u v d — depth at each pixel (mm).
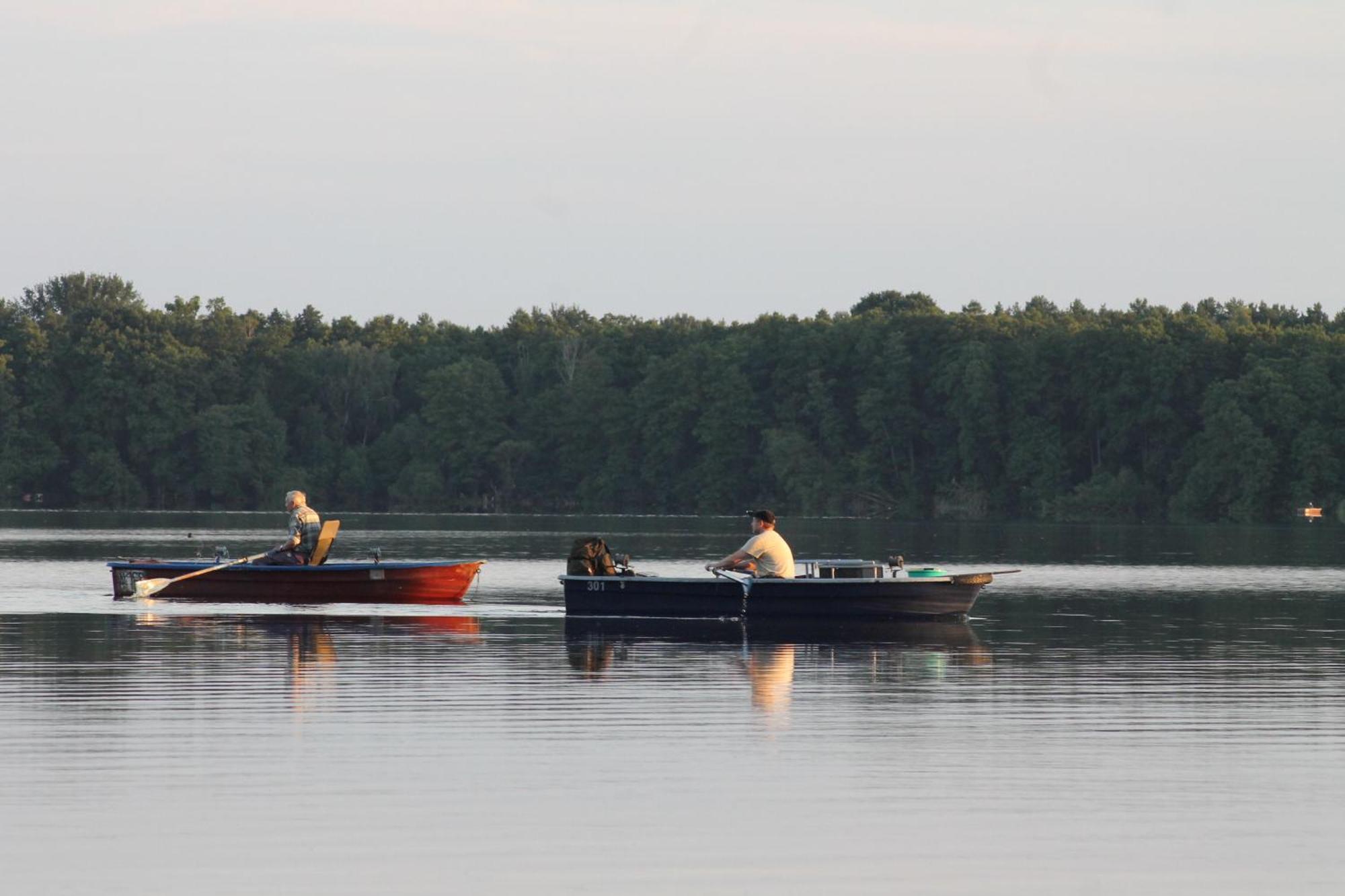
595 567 100625
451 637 85062
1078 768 48344
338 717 56906
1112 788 45531
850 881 36750
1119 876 37188
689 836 40344
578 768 48094
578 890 35969
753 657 76312
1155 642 84438
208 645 80125
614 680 67375
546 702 60656
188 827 40875
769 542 97625
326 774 47062
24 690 63031
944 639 86312
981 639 85875
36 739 52062
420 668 70812
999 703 60906
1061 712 58781
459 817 42094
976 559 180625
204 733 53281
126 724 55000
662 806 43344
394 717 57000
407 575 107812
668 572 148500
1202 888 36344
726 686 65500
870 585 94812
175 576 108312
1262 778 47031
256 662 72750
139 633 86562
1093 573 153500
